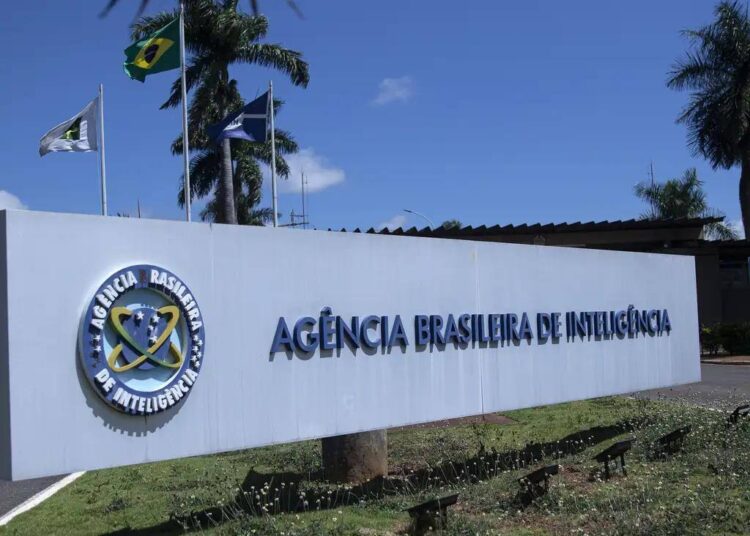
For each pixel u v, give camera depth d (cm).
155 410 709
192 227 759
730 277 3331
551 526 740
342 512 800
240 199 3400
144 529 800
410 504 834
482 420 1452
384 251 924
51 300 664
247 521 765
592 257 1215
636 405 1507
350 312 882
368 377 895
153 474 1124
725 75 3475
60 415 662
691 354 1404
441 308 981
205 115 2712
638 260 1305
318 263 858
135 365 700
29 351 651
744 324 2961
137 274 704
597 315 1210
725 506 756
